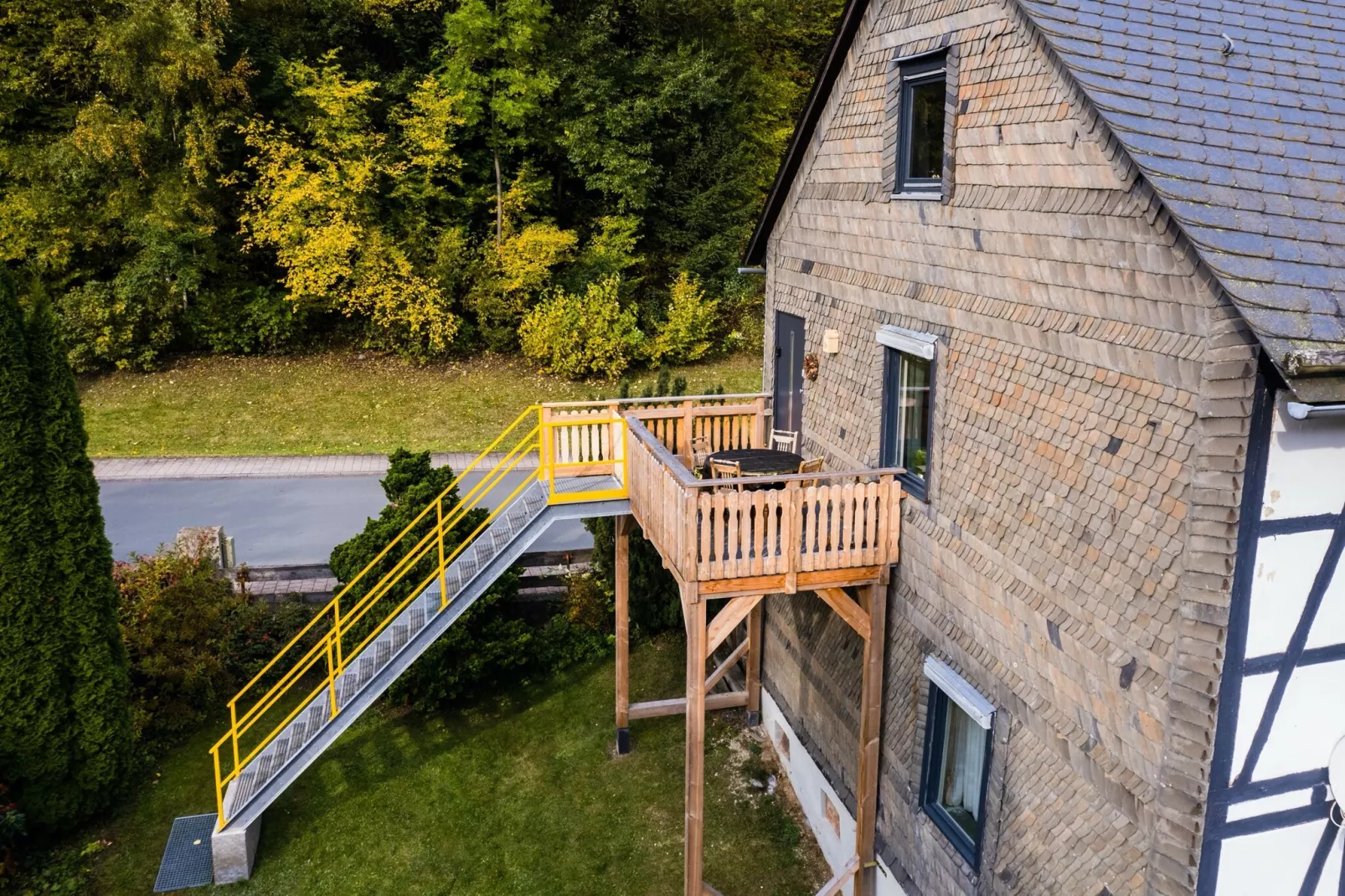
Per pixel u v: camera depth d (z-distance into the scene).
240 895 9.72
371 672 10.62
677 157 29.17
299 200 23.09
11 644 9.77
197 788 11.23
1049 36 6.22
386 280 24.83
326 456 20.80
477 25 24.55
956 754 8.15
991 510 7.33
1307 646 5.45
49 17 22.72
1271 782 5.56
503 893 9.82
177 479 19.22
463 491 18.91
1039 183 6.61
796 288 11.21
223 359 25.08
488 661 12.88
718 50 29.00
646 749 12.17
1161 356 5.57
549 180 27.50
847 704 9.96
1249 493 5.13
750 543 8.89
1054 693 6.64
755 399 12.09
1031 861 6.91
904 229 8.55
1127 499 5.88
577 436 11.69
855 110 9.44
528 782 11.54
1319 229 5.34
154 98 22.66
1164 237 5.49
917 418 8.73
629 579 14.59
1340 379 4.77
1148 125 5.70
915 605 8.57
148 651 12.22
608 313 25.88
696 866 8.91
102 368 23.97
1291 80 6.29
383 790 11.35
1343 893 5.96
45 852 10.19
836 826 10.17
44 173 22.94
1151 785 5.73
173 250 23.31
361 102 24.66
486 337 26.50
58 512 9.95
